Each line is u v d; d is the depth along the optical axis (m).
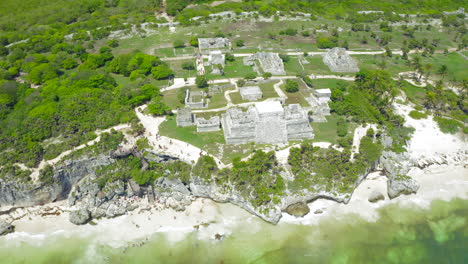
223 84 166.88
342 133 135.12
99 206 115.00
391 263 99.81
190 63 181.25
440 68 174.38
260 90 157.75
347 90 163.88
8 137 127.62
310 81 167.62
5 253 104.19
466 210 115.06
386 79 164.25
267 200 110.12
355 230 108.44
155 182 120.00
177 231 108.38
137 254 102.31
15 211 116.44
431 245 104.56
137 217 113.31
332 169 118.75
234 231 107.75
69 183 121.06
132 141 130.50
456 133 142.12
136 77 169.38
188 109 142.12
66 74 176.25
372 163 125.69
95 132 133.50
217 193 114.06
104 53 187.88
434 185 123.75
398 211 114.62
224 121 140.38
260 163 117.50
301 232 107.44
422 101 161.38
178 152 125.44
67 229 110.62
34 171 116.81
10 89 157.00
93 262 100.69
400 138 136.38
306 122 131.38
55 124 134.25
